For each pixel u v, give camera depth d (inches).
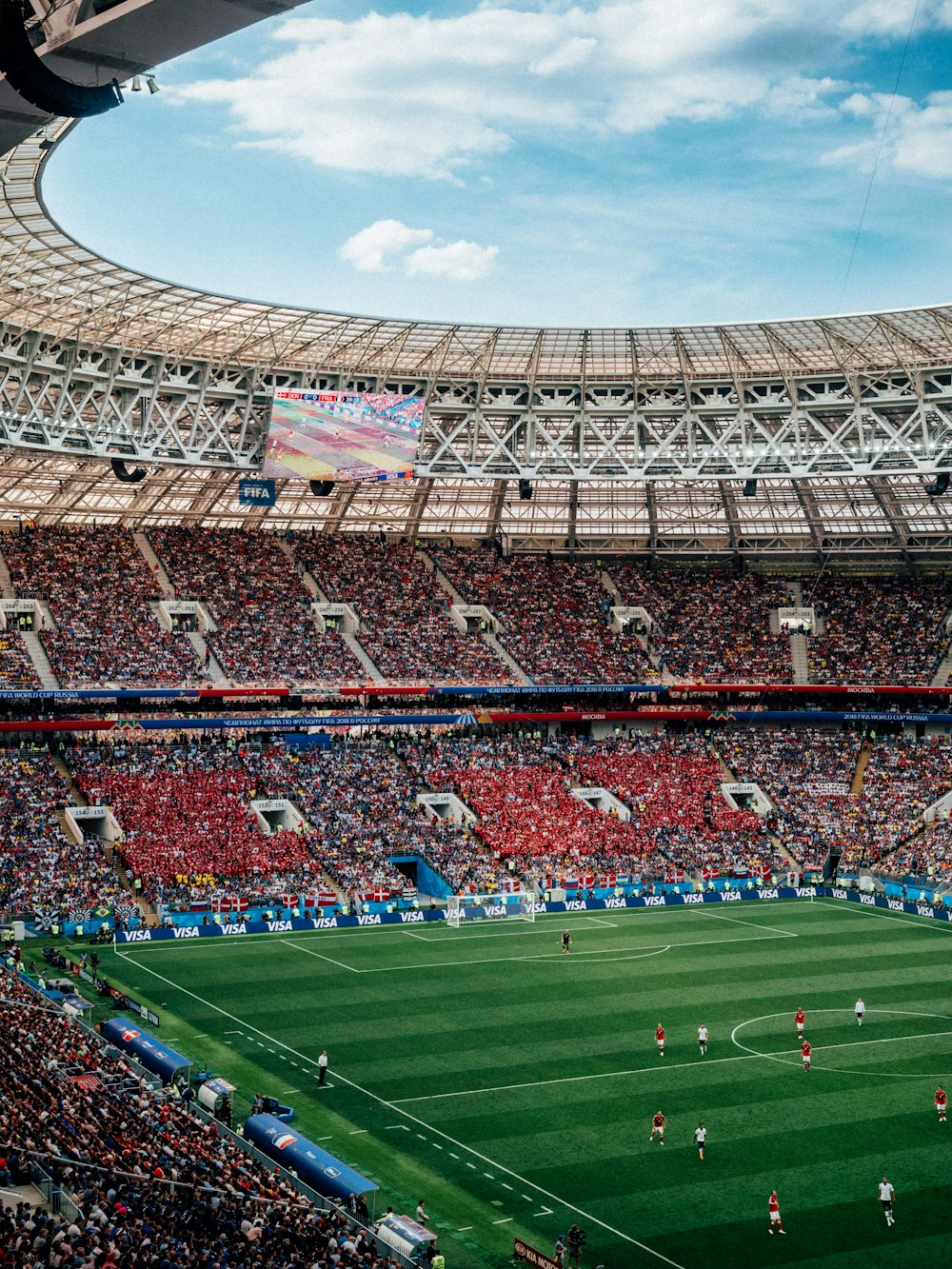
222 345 3784.5
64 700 3831.2
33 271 3100.4
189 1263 1195.9
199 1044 2319.1
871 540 5009.8
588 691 4581.7
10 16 906.1
